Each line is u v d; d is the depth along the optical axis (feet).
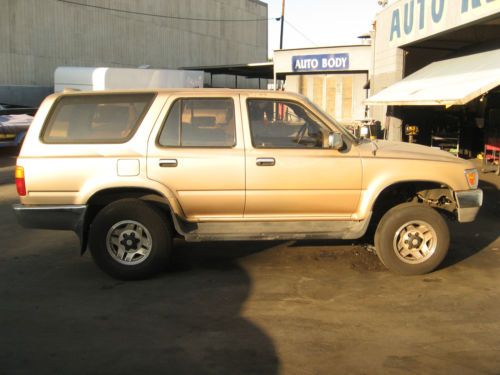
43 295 16.67
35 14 95.55
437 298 16.26
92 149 17.38
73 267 19.44
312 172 17.57
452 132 50.08
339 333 13.84
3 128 53.26
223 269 19.01
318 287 17.19
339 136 17.26
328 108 81.82
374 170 17.76
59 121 17.70
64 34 101.81
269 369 12.00
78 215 17.34
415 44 49.24
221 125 17.78
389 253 18.04
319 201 17.79
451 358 12.48
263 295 16.55
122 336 13.76
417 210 17.93
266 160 17.43
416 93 39.22
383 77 55.57
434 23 42.45
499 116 39.73
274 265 19.38
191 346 13.17
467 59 42.73
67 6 101.91
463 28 39.37
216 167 17.38
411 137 50.44
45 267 19.45
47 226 17.48
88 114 17.75
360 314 15.07
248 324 14.43
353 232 17.97
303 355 12.66
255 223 17.99
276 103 17.94
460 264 19.57
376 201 18.44
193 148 17.49
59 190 17.31
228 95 17.84
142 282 17.78
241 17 166.50
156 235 17.65
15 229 25.14
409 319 14.70
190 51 142.41
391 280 17.83
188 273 18.62
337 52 77.71
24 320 14.78
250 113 17.80
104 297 16.48
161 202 18.30
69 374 11.82
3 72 90.68
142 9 122.93
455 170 18.10
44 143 17.48
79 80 71.82
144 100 17.81
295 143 17.78
